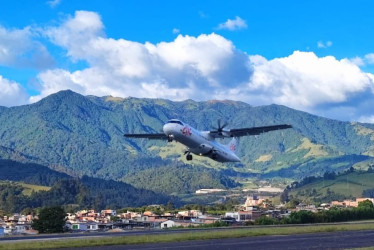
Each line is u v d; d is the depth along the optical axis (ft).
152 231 209.15
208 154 226.99
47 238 170.40
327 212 302.86
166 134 212.02
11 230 397.80
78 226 411.13
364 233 175.94
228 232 174.81
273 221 274.57
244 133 231.50
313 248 122.52
